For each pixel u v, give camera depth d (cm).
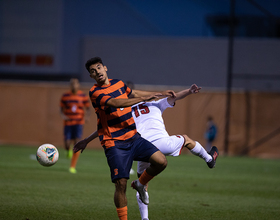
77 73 10156
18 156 5106
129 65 9775
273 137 7194
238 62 9238
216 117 7400
